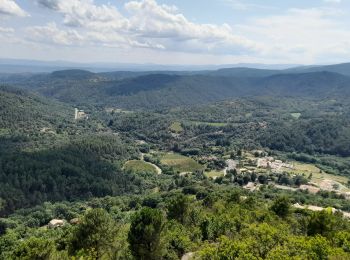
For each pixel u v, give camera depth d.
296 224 76.81
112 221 50.22
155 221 45.44
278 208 87.69
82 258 40.75
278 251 35.97
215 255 36.94
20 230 136.75
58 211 173.12
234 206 93.00
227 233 66.38
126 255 46.62
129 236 45.50
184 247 55.88
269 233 40.62
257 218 79.50
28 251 38.78
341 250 39.72
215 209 99.81
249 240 38.91
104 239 47.34
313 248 38.50
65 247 53.44
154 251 44.91
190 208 79.88
